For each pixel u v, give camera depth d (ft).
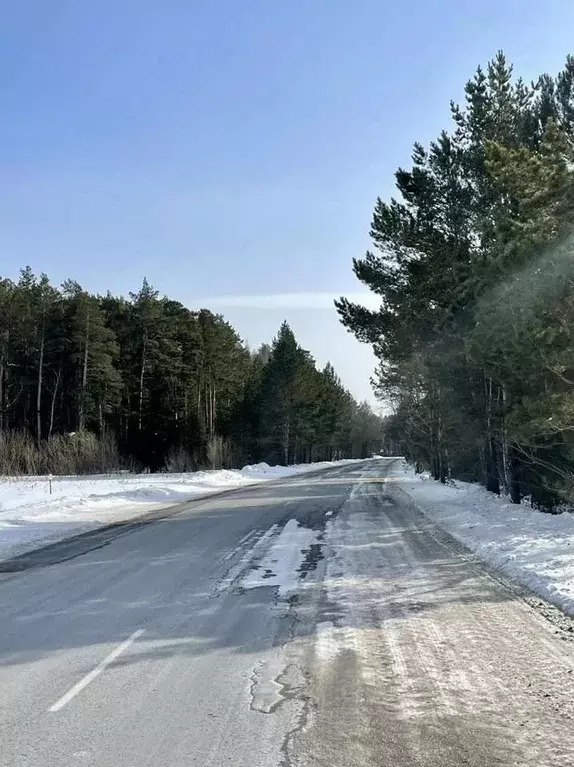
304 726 15.66
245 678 19.16
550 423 43.88
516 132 71.41
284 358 242.58
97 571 37.09
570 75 72.33
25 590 32.42
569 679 18.72
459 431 93.25
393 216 76.23
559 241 42.83
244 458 231.30
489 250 52.90
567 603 26.73
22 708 17.21
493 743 14.66
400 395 136.67
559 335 42.37
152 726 15.88
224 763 13.85
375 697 17.48
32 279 205.46
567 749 14.34
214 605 28.27
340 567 36.37
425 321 77.46
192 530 54.75
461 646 21.88
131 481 126.31
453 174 72.23
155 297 213.25
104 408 198.90
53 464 153.69
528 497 73.97
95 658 21.36
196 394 224.33
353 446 476.54
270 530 53.42
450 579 32.78
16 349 199.11
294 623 25.04
